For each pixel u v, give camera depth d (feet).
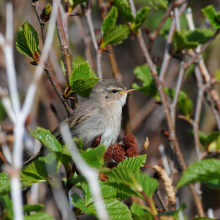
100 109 33.86
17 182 13.83
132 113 58.03
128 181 15.75
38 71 16.62
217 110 35.17
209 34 35.96
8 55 16.81
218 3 47.78
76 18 44.75
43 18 23.06
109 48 40.52
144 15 30.63
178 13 34.35
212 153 32.37
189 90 54.75
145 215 16.43
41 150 30.71
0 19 51.39
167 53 33.68
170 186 21.06
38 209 16.03
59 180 18.75
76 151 17.03
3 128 38.63
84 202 19.19
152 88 35.50
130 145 23.36
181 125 55.67
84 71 24.34
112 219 17.87
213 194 51.13
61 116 48.83
